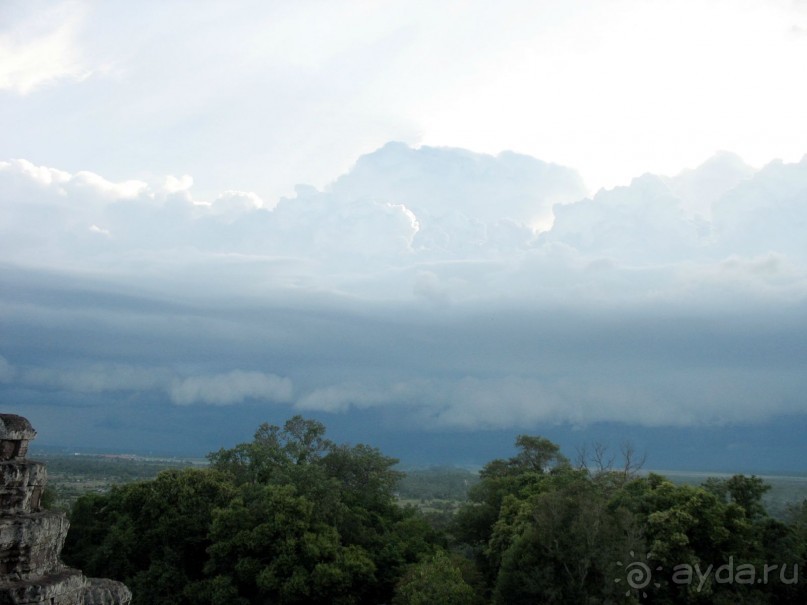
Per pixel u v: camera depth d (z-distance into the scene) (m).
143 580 55.28
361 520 65.25
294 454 73.00
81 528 63.88
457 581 50.38
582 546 46.94
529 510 55.88
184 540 59.31
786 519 63.72
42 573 20.97
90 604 23.08
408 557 62.69
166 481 61.19
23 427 21.47
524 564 49.69
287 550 54.44
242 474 69.69
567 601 47.12
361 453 75.00
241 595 56.66
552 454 83.50
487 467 87.06
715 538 49.16
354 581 57.31
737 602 46.09
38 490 21.94
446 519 108.75
